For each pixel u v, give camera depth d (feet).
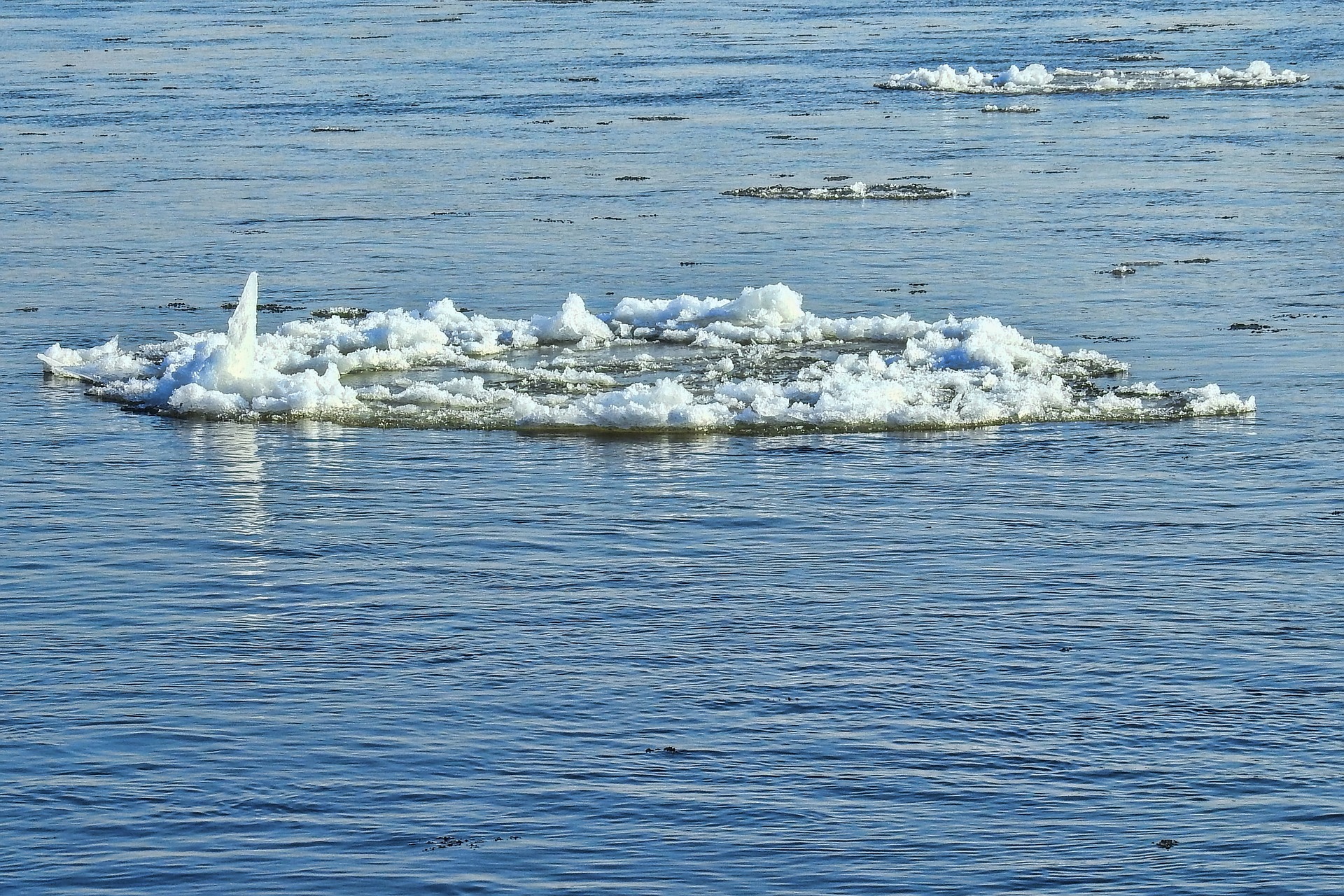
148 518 246.27
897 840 163.12
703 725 184.14
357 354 324.39
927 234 446.60
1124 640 204.33
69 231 457.27
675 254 426.51
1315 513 246.68
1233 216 463.83
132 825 165.78
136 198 505.66
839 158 574.15
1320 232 440.45
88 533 240.32
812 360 329.11
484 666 198.18
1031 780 173.37
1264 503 250.57
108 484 261.03
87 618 211.82
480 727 184.03
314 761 177.17
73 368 326.44
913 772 174.70
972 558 230.48
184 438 285.02
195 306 375.86
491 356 335.88
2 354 337.93
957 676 195.42
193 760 177.27
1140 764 176.14
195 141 619.67
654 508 249.75
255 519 245.86
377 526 243.19
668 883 156.76
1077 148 586.45
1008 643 203.72
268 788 172.14
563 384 314.76
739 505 250.78
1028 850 161.38
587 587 221.25
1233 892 155.02
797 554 232.32
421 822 166.30
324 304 377.09
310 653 201.87
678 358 331.16
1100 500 252.21
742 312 354.33
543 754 178.50
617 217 474.49
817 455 273.75
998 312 364.58
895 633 206.69
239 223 469.16
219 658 200.54
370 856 160.86
